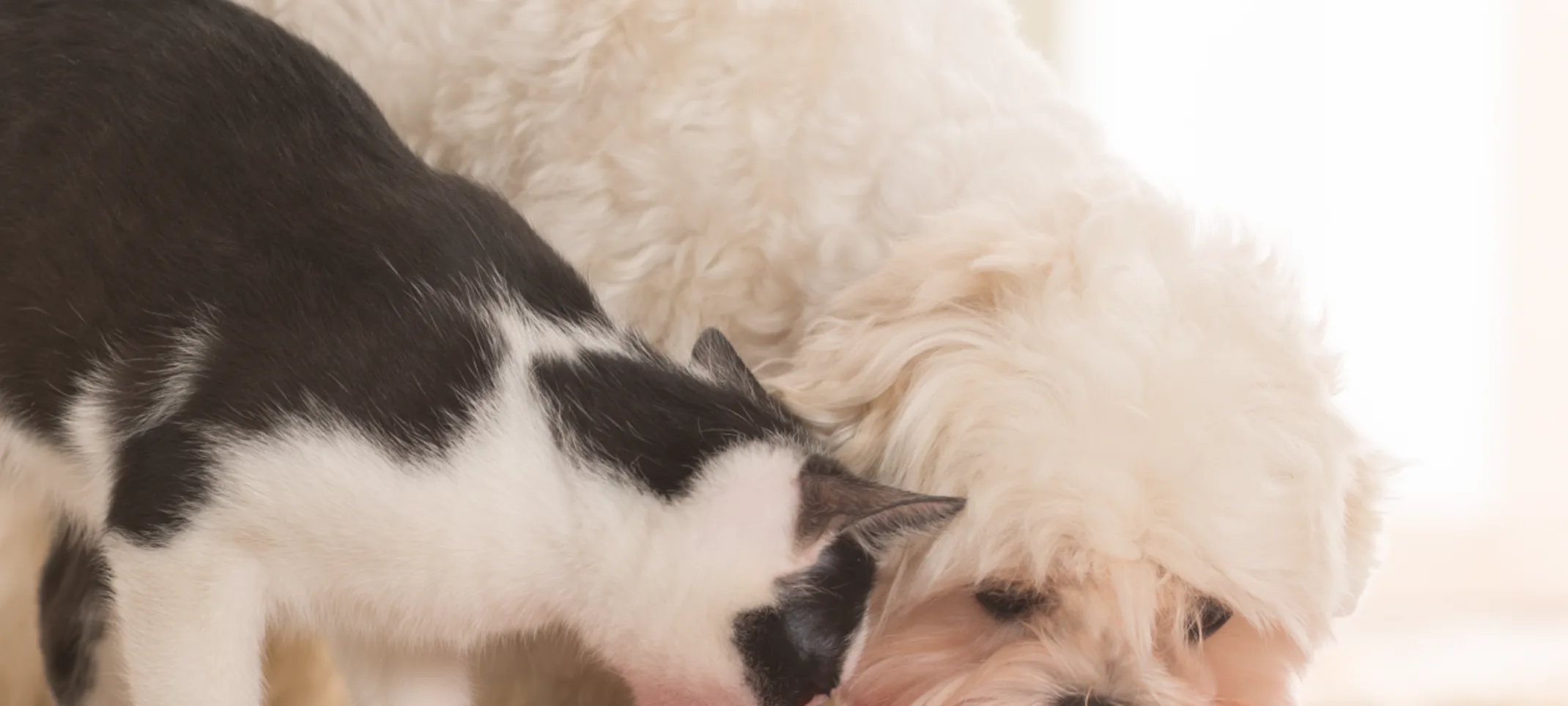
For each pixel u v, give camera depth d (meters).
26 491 0.65
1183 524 0.62
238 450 0.59
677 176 0.68
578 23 0.69
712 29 0.68
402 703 0.65
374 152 0.63
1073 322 0.63
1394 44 1.17
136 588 0.59
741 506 0.61
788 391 0.65
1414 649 1.03
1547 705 0.95
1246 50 1.17
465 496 0.60
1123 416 0.62
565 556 0.61
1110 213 0.65
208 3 0.65
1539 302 1.18
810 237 0.67
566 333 0.63
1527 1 1.16
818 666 0.62
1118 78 1.18
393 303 0.61
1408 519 1.19
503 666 0.70
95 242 0.61
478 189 0.65
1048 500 0.62
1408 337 1.20
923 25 0.70
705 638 0.61
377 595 0.61
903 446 0.64
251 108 0.63
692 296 0.69
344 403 0.59
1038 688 0.64
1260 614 0.64
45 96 0.62
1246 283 0.65
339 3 0.71
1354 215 1.19
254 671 0.60
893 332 0.64
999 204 0.66
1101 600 0.64
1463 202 1.18
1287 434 0.63
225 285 0.60
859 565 0.62
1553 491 1.18
